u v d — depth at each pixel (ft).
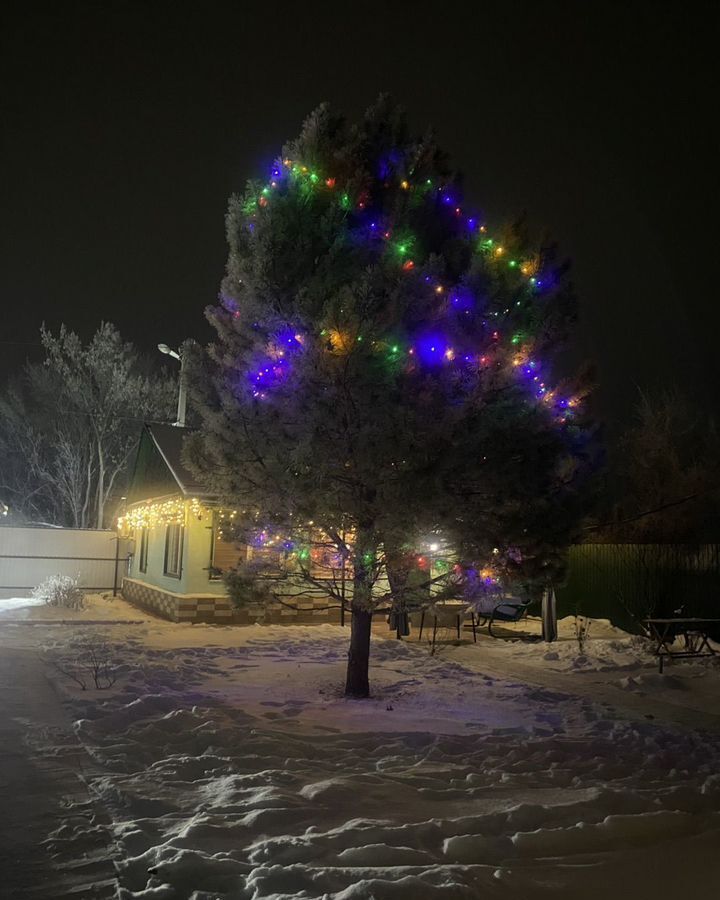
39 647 41.01
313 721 26.58
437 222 31.55
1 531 75.56
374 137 31.83
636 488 58.54
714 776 21.18
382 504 26.73
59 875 14.03
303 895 13.23
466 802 18.63
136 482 72.95
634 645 45.24
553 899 14.02
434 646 43.88
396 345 26.76
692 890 14.57
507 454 27.37
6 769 20.03
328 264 28.53
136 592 67.51
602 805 18.39
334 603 56.49
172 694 29.76
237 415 27.71
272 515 29.45
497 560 29.07
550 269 30.66
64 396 118.73
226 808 17.22
